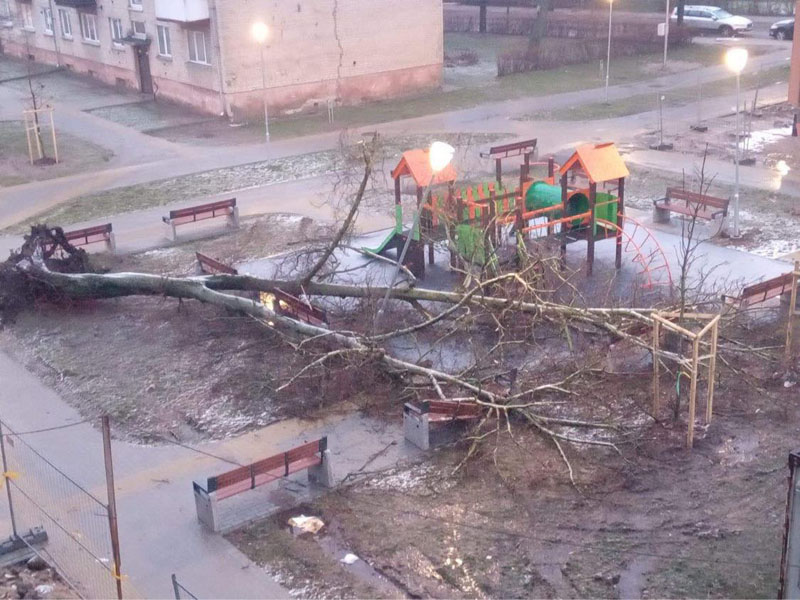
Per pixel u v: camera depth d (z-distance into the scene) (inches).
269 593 410.6
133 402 594.2
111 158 1269.7
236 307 667.4
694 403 515.2
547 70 1871.3
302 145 1310.3
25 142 1362.0
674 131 1310.3
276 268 772.0
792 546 362.3
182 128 1443.2
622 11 2546.8
